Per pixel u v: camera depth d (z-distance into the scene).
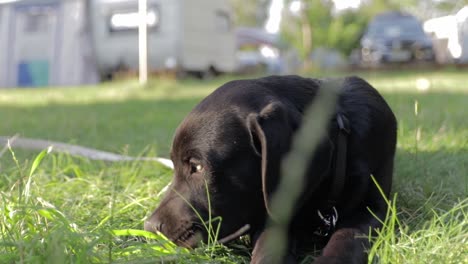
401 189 1.20
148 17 6.01
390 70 6.88
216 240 0.97
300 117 0.97
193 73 6.27
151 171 1.41
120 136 2.07
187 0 5.96
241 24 19.33
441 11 9.65
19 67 6.52
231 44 6.88
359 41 7.73
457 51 7.48
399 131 1.57
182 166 1.01
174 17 5.88
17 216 0.97
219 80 5.90
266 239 0.95
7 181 1.32
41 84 6.41
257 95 1.01
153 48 6.00
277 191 0.92
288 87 1.05
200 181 0.99
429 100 2.83
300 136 0.94
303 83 1.07
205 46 6.33
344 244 0.94
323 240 1.05
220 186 0.98
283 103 0.98
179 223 1.00
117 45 6.14
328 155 0.96
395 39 6.92
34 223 0.97
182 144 1.00
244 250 1.02
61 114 3.03
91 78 6.27
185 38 5.95
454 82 4.44
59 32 6.30
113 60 6.19
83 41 6.23
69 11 6.25
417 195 1.17
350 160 1.04
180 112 2.90
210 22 6.40
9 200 1.07
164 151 1.71
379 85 4.16
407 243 0.94
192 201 0.99
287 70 8.18
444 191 1.18
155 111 3.01
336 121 1.02
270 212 0.92
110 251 0.89
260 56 10.07
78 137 2.03
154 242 0.97
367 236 0.95
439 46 7.89
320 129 0.95
